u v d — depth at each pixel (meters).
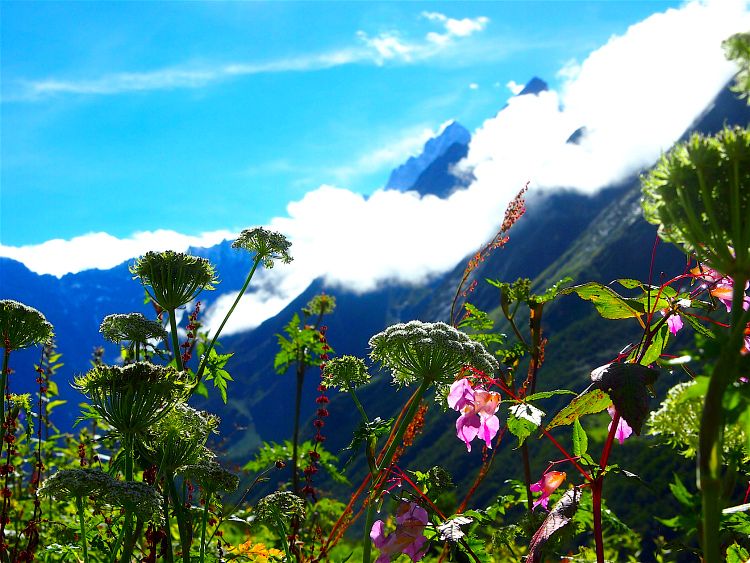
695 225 1.52
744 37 1.33
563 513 2.11
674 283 2.32
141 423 2.95
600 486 2.11
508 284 3.96
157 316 4.36
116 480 2.76
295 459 5.68
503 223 4.09
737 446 1.66
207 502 3.40
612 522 2.27
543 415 2.27
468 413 2.98
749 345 1.87
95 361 4.07
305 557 4.00
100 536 3.66
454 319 4.11
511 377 3.87
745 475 1.88
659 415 1.98
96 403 2.98
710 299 2.27
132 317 4.11
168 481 3.25
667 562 1.94
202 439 3.20
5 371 3.61
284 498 3.77
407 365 3.39
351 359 3.65
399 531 2.79
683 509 1.46
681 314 2.29
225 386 4.18
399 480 2.99
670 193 1.57
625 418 1.97
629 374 2.02
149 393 2.95
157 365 3.02
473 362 3.37
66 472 2.71
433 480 2.98
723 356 1.42
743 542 1.94
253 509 3.89
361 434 3.41
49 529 3.96
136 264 4.12
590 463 2.14
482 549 2.60
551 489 2.40
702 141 1.54
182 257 4.14
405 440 3.41
